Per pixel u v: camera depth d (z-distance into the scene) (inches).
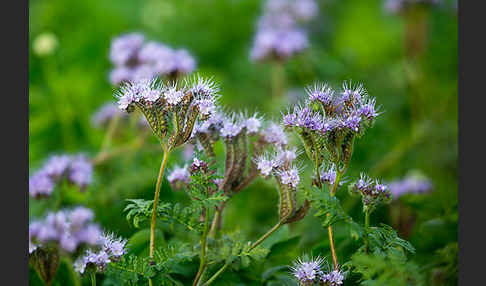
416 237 29.5
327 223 24.7
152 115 25.2
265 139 27.0
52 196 31.8
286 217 25.8
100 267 25.0
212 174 25.6
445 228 29.3
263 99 47.7
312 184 25.9
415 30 49.0
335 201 24.8
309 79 47.4
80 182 32.1
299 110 25.5
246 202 34.2
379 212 31.8
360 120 25.1
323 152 25.6
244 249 26.0
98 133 42.3
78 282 27.0
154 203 25.5
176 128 25.1
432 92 47.5
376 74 46.7
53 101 45.2
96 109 45.6
